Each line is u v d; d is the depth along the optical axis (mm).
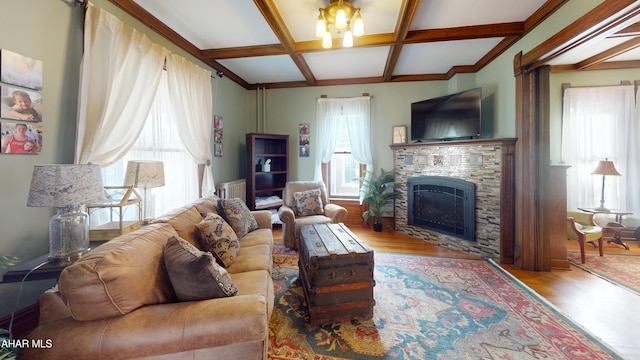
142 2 2236
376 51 3264
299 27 2707
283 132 4688
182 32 2764
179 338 959
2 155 1477
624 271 2658
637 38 2834
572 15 2031
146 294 1103
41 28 1637
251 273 1706
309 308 1795
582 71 3674
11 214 1525
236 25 2631
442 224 3523
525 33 2602
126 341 937
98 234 1715
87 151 1860
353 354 1513
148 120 2520
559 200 2688
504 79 3033
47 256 1485
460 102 3338
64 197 1306
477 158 3105
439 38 2729
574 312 1941
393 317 1872
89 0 1896
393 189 4277
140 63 2242
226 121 3977
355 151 4414
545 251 2654
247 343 1051
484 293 2207
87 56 1842
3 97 1469
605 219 3654
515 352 1527
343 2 2191
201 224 1840
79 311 954
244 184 4293
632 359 1468
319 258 1758
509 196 2840
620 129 3559
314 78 4320
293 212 3381
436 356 1497
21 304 1589
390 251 3277
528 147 2656
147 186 2010
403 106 4320
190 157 3008
